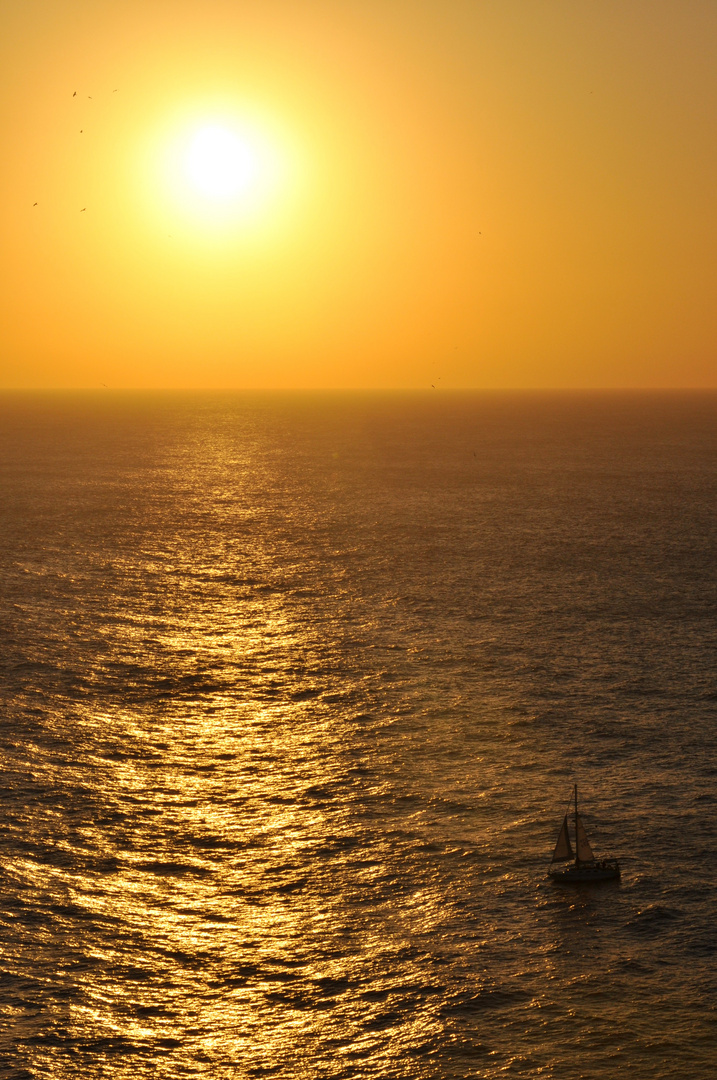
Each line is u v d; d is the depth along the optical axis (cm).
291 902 4403
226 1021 3706
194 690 6844
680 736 6084
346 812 5156
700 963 4009
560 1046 3569
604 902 4394
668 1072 3453
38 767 5612
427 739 6047
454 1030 3653
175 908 4359
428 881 4553
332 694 6775
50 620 8456
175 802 5262
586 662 7431
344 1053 3547
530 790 5391
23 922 4231
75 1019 3694
